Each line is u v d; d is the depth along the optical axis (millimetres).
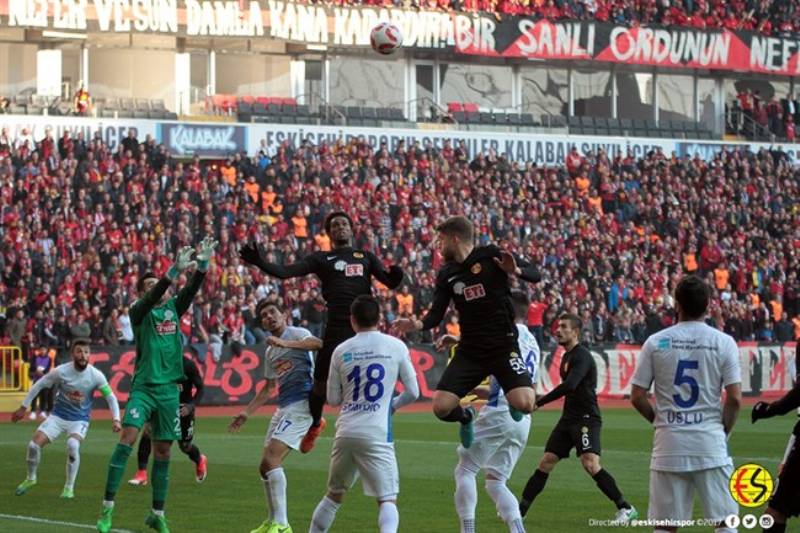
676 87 74312
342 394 15117
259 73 65250
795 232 62812
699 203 61281
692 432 12953
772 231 62625
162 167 51719
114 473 17375
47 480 24094
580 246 55062
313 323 46188
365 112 63500
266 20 61688
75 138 51188
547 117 67000
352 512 19938
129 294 44312
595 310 52062
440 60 68812
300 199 52156
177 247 48062
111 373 42500
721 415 13070
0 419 40062
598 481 18922
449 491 22547
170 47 63188
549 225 56281
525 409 15180
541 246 54031
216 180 51750
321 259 17141
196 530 18156
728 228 60938
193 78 63875
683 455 12930
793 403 14109
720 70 73812
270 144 59312
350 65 67188
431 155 58031
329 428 36625
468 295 15289
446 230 15422
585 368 18656
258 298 46312
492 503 20859
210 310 44719
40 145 50562
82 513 19734
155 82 63062
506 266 15188
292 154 55062
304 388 17766
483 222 54500
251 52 64688
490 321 15297
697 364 12992
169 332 17562
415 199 54062
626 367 49875
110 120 56125
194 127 57812
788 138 70812
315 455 29062
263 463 17562
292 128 59781
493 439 16375
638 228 58969
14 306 42812
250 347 45062
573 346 18906
